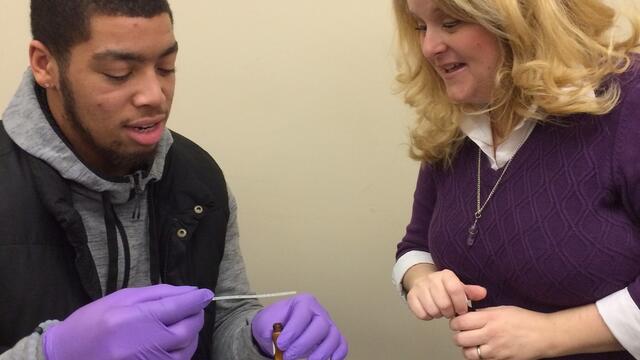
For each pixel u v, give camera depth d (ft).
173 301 1.44
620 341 1.39
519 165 1.52
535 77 1.40
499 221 1.54
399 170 2.37
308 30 2.26
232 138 2.35
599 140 1.40
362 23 2.25
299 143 2.36
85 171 1.54
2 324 1.50
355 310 2.50
